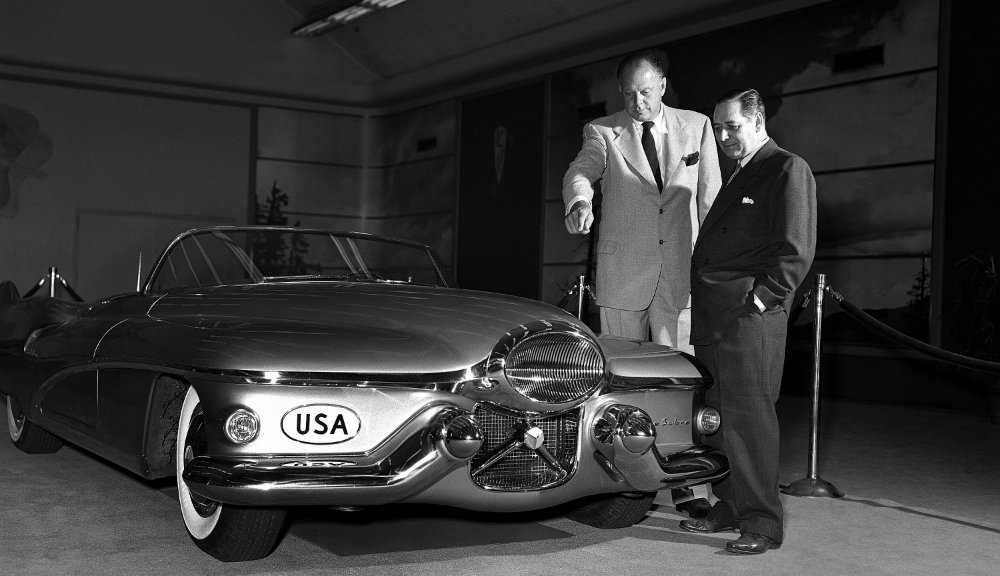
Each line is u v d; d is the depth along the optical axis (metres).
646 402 2.92
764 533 2.88
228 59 16.22
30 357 3.87
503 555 2.81
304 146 17.06
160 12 15.70
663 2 11.45
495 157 14.79
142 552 2.74
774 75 10.27
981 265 8.26
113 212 15.55
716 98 10.95
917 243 8.82
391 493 2.40
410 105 16.66
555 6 13.05
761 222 2.92
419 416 2.50
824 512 3.60
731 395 2.87
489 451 2.62
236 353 2.44
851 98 9.48
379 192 17.50
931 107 8.75
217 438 2.41
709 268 3.01
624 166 3.60
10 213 14.82
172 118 15.99
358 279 3.68
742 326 2.85
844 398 9.34
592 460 2.79
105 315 3.61
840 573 2.70
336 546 2.87
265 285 3.37
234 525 2.55
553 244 13.55
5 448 4.61
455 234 15.65
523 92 14.21
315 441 2.42
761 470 2.87
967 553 2.99
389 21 15.62
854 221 9.40
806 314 9.69
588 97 13.03
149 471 2.92
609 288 3.61
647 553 2.87
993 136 8.25
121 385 3.03
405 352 2.54
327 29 15.98
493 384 2.58
